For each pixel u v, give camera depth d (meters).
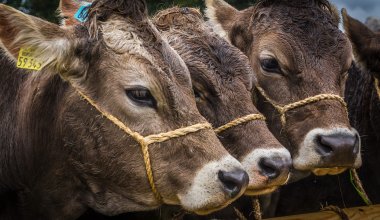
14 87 4.95
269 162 4.56
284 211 6.43
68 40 4.19
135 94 4.15
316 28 5.54
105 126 4.23
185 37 5.16
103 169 4.31
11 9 4.03
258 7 5.90
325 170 5.12
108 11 4.38
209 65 5.00
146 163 4.12
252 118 4.87
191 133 4.15
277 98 5.50
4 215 4.98
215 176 3.98
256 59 5.67
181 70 4.33
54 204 4.70
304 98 5.32
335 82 5.35
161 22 5.34
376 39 6.02
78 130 4.34
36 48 4.10
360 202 6.47
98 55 4.24
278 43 5.51
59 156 4.54
